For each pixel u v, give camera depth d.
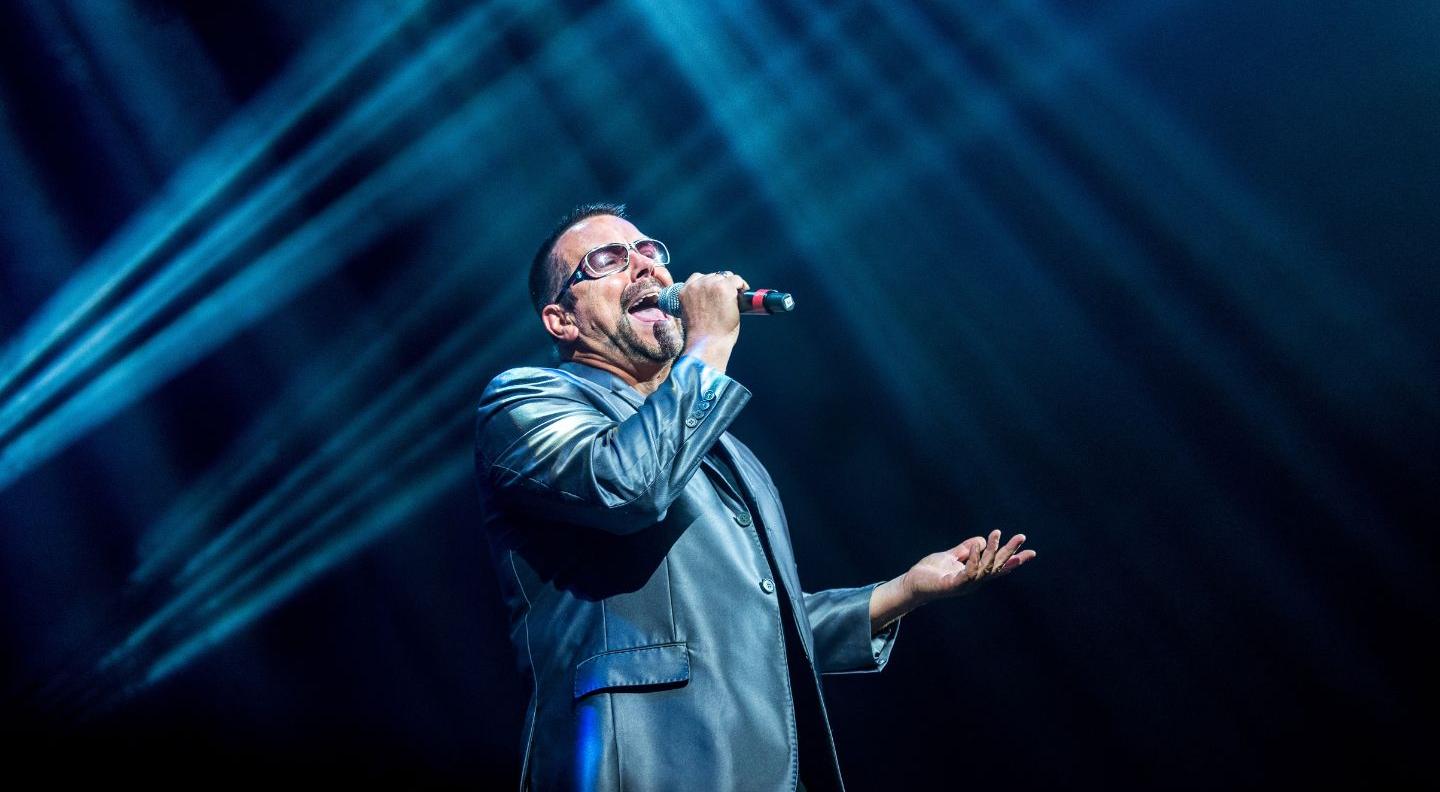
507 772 5.53
